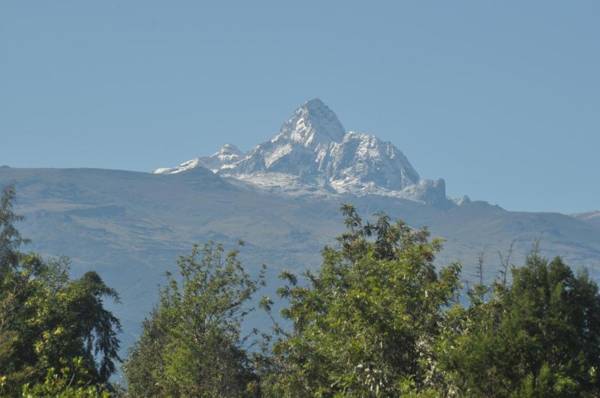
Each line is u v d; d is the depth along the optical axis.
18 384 111.00
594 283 103.94
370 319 103.06
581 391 96.00
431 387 100.50
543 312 101.31
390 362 102.31
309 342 129.25
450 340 101.94
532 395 92.88
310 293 135.12
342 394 104.62
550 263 105.81
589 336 102.75
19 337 156.62
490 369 96.75
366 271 121.81
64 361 90.62
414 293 107.38
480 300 109.62
